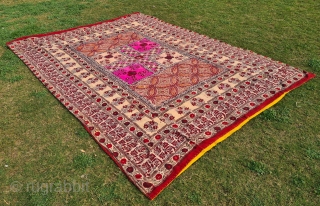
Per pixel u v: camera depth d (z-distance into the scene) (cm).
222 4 908
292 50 641
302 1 894
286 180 360
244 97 504
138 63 621
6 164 393
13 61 638
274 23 766
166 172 373
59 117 475
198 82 551
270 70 574
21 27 797
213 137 421
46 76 582
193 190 353
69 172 380
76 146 420
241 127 444
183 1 948
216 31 744
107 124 455
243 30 741
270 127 442
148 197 344
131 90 534
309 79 542
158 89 535
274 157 392
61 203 342
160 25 793
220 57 629
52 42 718
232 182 361
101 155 404
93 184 364
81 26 801
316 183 355
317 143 411
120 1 970
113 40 724
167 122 454
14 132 446
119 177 372
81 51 675
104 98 516
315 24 746
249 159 391
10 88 549
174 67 601
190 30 757
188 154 395
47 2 968
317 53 623
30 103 508
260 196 343
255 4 892
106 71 595
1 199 349
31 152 411
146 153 402
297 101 491
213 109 479
